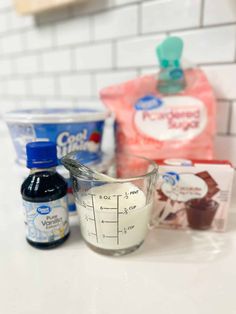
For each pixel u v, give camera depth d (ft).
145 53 1.10
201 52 0.98
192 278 0.65
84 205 0.70
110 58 1.20
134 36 1.11
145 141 0.93
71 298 0.58
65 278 0.64
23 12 1.31
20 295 0.59
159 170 0.79
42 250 0.74
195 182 0.79
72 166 0.70
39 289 0.61
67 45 1.31
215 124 0.94
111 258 0.72
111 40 1.17
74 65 1.32
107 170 0.90
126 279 0.64
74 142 0.83
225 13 0.91
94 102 1.30
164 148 0.92
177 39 0.90
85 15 1.21
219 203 0.80
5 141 1.58
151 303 0.57
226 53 0.94
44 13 1.33
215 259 0.72
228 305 0.57
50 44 1.37
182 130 0.91
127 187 0.71
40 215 0.70
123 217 0.67
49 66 1.42
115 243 0.70
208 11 0.93
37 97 1.53
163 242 0.79
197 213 0.82
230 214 0.91
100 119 0.88
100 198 0.68
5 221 0.90
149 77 0.94
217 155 1.05
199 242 0.79
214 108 0.91
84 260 0.71
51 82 1.44
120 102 0.95
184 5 0.97
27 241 0.76
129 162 0.92
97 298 0.58
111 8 1.13
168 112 0.92
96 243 0.71
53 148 0.68
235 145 1.01
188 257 0.72
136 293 0.60
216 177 0.78
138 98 0.94
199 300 0.58
